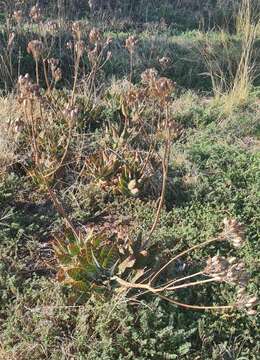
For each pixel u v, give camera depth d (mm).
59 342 3590
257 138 6172
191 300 3910
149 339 3551
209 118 6422
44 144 5215
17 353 3457
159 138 5578
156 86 3686
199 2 9609
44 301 3797
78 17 8750
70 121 4582
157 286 3814
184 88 7145
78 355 3484
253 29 8133
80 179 5137
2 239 4352
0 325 3695
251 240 4582
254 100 6824
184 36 8391
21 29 7508
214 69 7480
